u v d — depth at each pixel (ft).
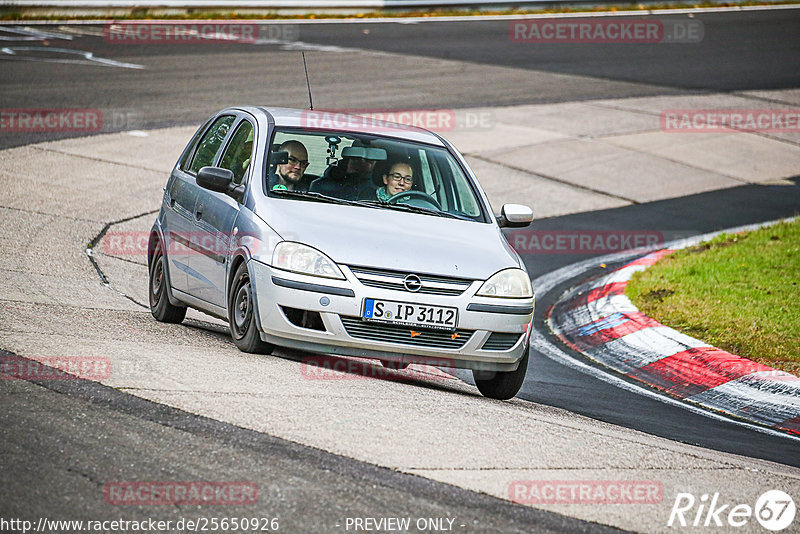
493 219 94.48
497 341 84.07
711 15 468.34
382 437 64.54
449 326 81.61
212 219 92.73
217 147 101.96
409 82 296.30
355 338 80.43
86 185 174.60
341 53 332.39
